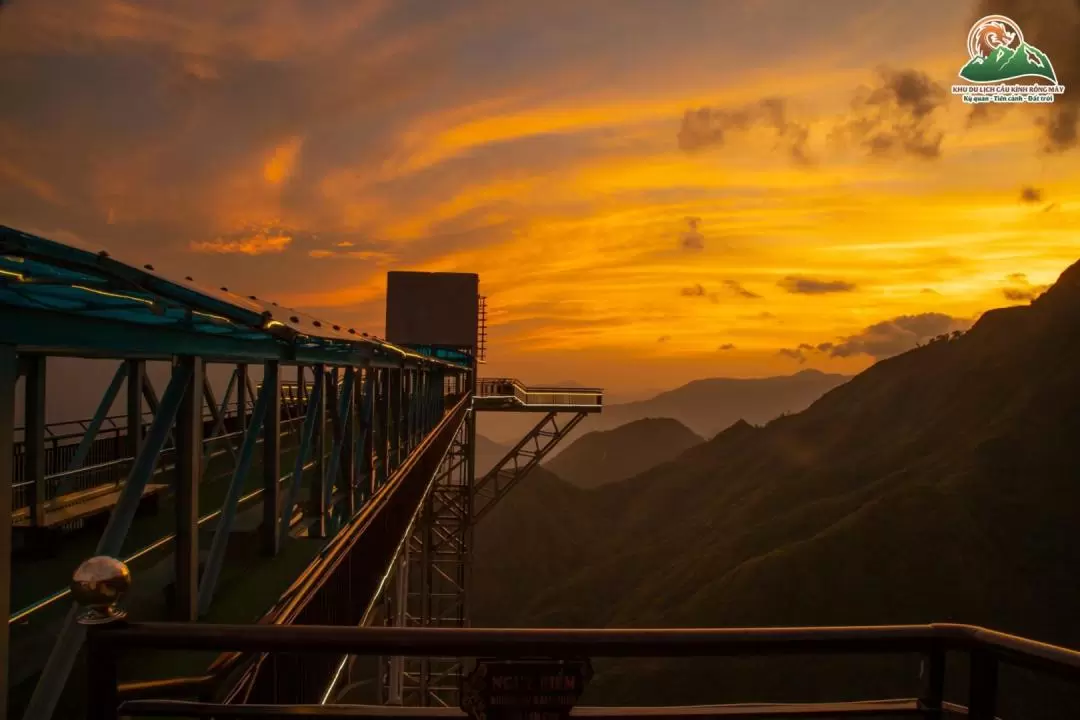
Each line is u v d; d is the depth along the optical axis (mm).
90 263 3992
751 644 2072
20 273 3408
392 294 41594
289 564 8219
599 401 42125
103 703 1963
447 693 28578
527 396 41562
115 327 4367
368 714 2129
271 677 5461
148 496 10930
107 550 4508
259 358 7305
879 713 2188
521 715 2031
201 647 1977
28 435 8766
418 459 16812
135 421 11586
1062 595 59438
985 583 60344
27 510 8672
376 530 10570
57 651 4012
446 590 45812
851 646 2121
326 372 10508
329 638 2004
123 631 1959
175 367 5375
